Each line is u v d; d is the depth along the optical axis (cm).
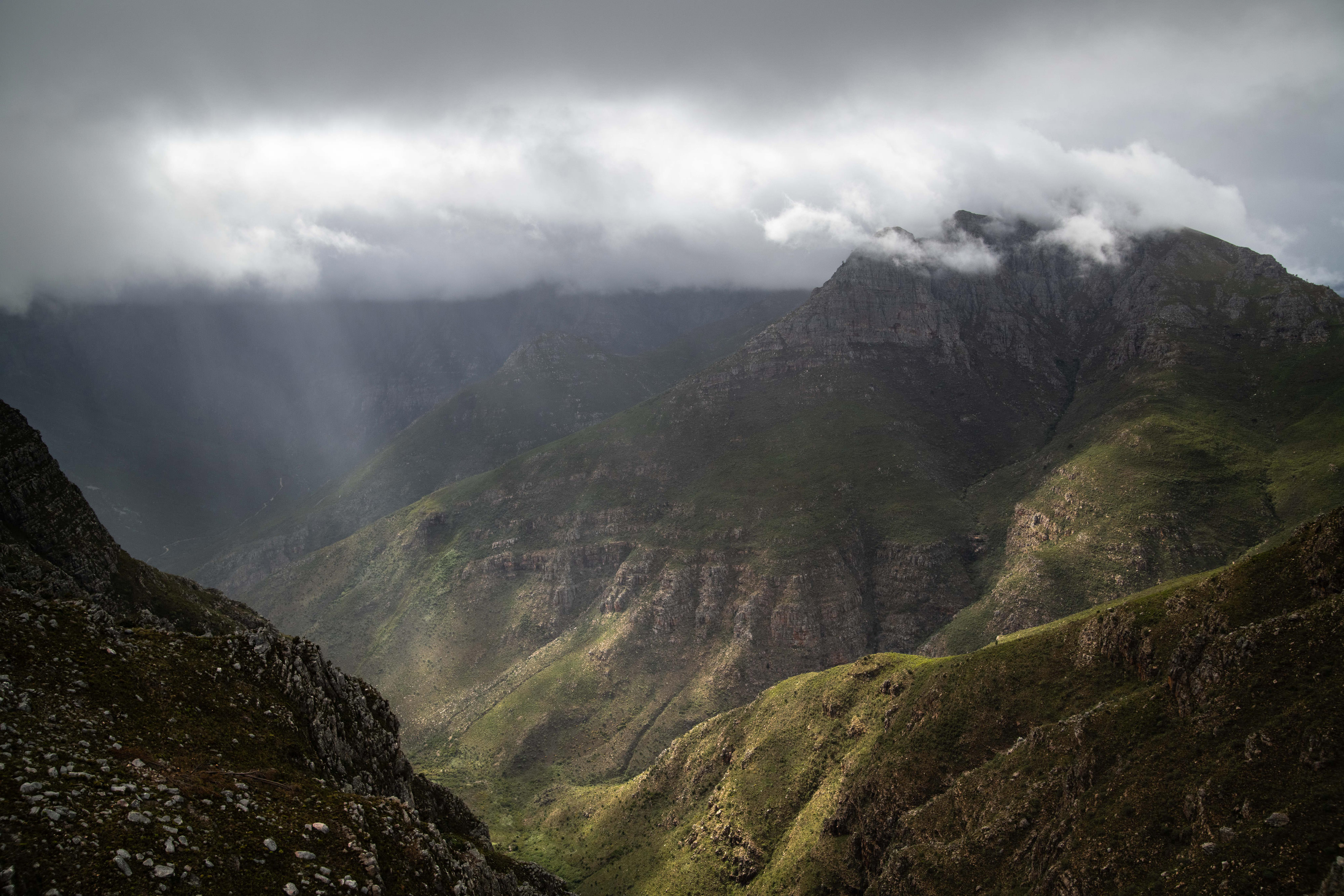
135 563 14538
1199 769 10025
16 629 6034
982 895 11838
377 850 5766
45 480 13200
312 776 6838
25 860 3941
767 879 17225
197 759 5825
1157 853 9631
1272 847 8206
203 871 4541
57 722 5284
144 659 6731
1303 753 8869
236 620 15888
